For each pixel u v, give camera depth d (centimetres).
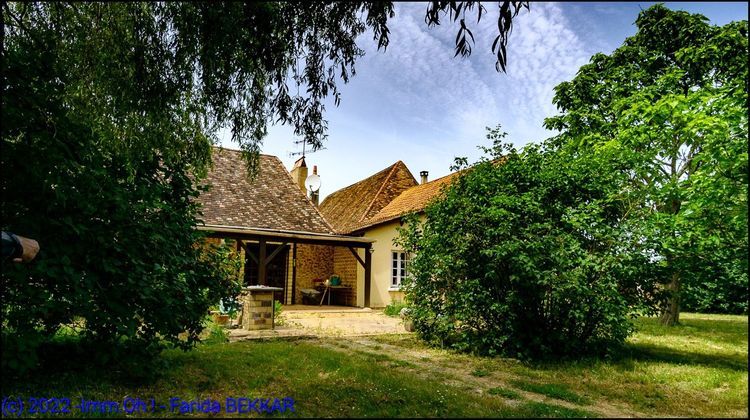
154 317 513
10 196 452
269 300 988
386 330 1039
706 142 693
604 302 664
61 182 445
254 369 571
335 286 1767
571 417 414
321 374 563
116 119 470
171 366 561
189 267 567
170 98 470
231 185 1728
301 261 1873
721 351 805
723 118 662
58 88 466
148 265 498
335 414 404
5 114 423
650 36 1388
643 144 876
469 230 781
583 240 727
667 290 705
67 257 434
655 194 746
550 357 715
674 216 673
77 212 473
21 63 444
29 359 419
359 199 2216
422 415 408
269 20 477
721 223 641
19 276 412
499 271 752
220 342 782
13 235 339
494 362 688
